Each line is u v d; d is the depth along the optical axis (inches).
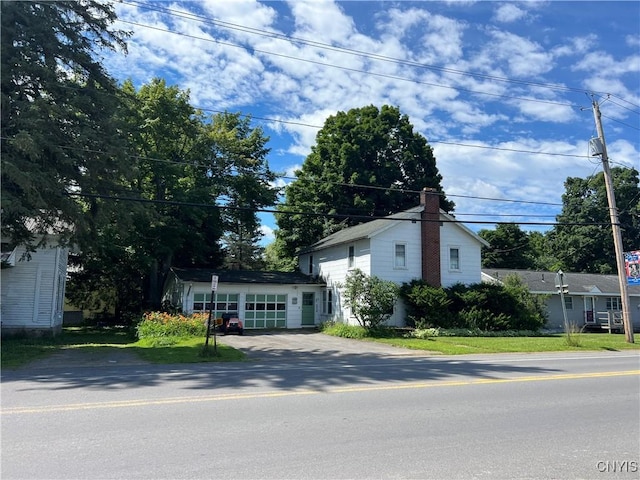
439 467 204.7
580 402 341.4
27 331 886.4
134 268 1374.3
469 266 1197.7
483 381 429.4
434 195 1178.6
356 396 349.7
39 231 744.3
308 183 1722.4
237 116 1598.2
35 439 235.9
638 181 2213.3
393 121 1756.9
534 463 212.1
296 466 202.8
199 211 1266.0
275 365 551.5
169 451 219.8
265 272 1397.6
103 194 721.6
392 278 1119.6
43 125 629.9
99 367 524.1
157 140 1224.8
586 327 1467.8
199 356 617.0
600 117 958.4
